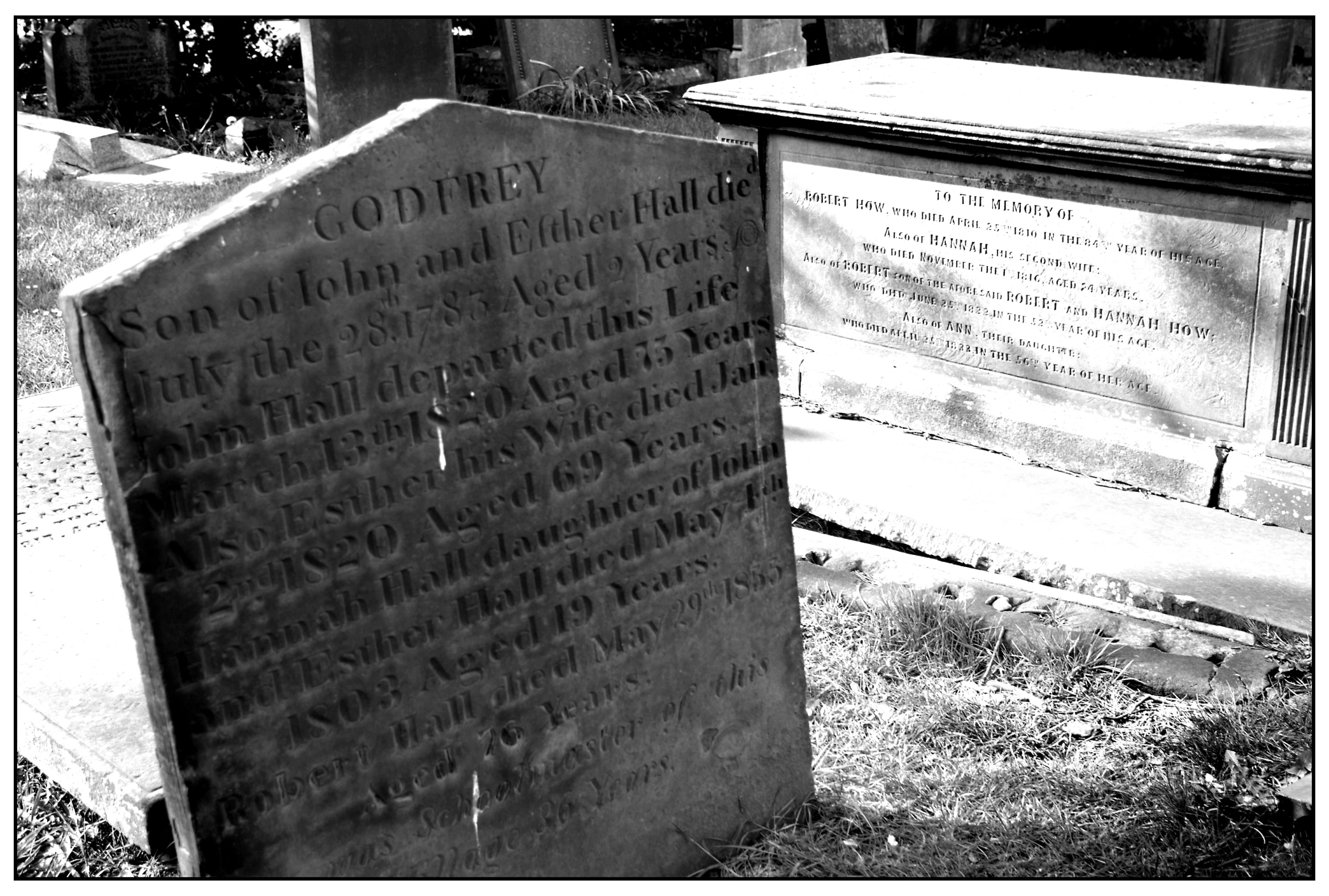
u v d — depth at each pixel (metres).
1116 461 4.41
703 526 3.15
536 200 2.90
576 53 8.37
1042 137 4.26
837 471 4.47
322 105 5.66
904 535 4.23
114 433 2.62
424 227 2.81
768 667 3.27
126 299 2.58
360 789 2.89
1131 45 10.68
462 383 2.88
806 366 4.95
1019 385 4.59
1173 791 3.34
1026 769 3.42
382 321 2.80
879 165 4.67
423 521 2.88
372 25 5.71
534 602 3.00
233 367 2.70
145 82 8.34
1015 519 4.21
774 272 5.02
